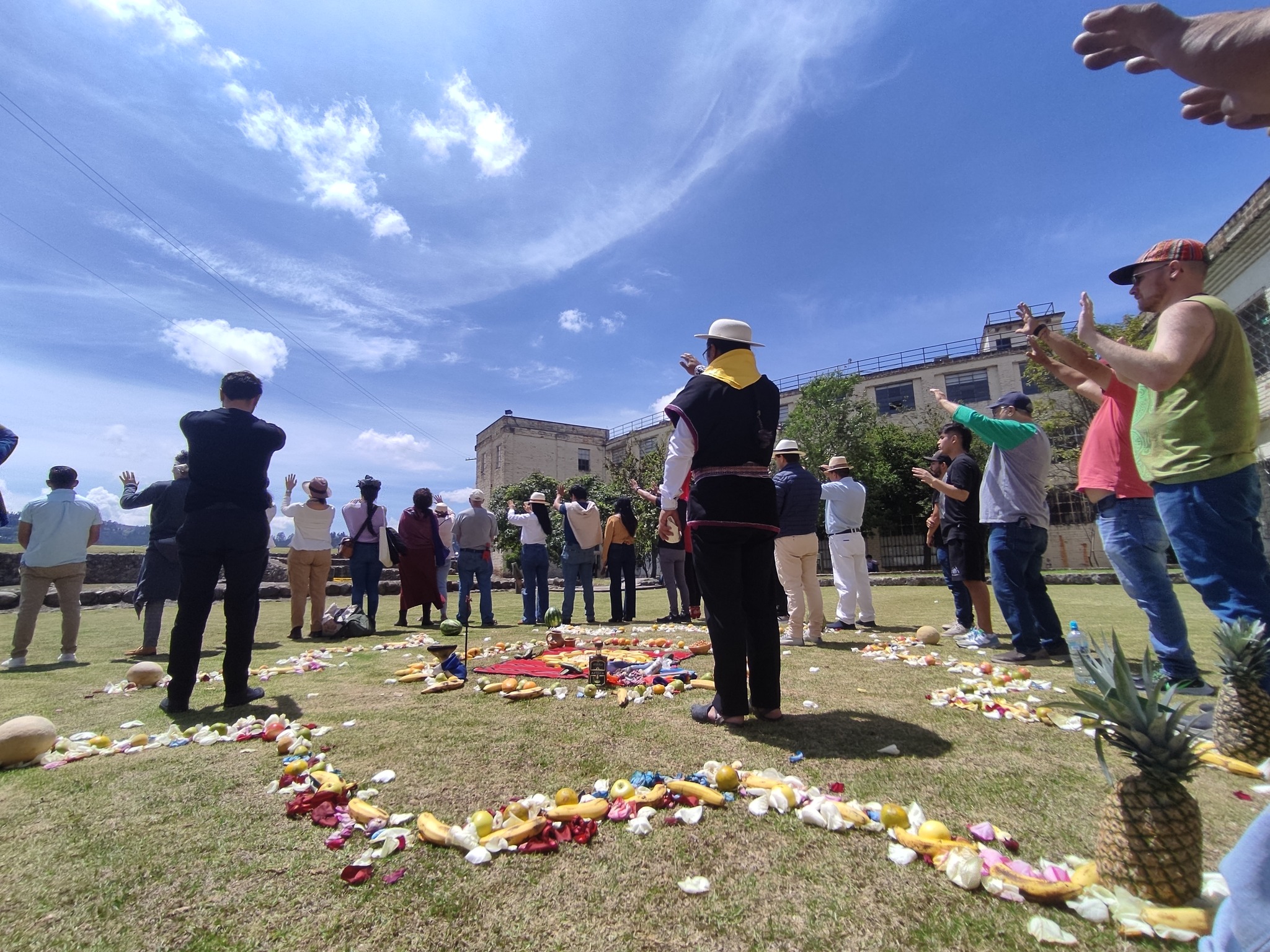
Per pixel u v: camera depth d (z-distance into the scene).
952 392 30.69
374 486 8.09
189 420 3.48
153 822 1.89
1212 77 1.11
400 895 1.49
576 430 43.47
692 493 3.00
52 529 5.28
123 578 14.45
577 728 2.83
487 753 2.47
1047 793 2.02
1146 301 2.82
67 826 1.87
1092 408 21.44
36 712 3.36
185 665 3.30
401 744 2.60
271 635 7.19
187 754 2.55
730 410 2.98
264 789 2.15
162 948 1.30
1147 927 1.29
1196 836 1.39
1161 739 1.42
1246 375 2.51
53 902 1.47
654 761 2.36
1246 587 2.50
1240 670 2.31
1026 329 3.77
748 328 3.23
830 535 6.79
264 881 1.56
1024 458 4.43
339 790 2.02
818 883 1.52
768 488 3.00
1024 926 1.34
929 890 1.48
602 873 1.58
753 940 1.30
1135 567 3.29
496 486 42.16
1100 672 1.61
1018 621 4.42
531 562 8.11
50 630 7.88
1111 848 1.45
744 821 1.86
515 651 5.14
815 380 28.28
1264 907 1.10
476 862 1.62
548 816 1.81
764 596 2.98
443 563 8.58
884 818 1.77
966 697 3.24
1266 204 10.52
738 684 2.83
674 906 1.43
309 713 3.17
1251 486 2.53
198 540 3.31
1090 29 1.25
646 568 28.56
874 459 26.14
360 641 6.54
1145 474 2.81
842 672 4.07
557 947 1.29
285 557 17.02
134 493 5.91
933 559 26.88
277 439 3.68
